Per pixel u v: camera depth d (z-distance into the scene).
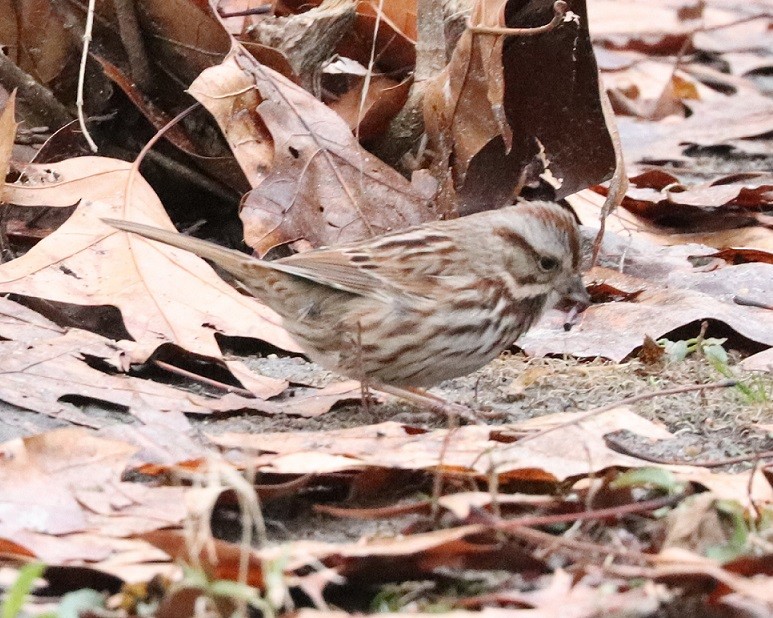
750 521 7.95
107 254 11.85
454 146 13.56
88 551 7.14
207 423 10.06
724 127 20.69
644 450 9.59
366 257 10.51
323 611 6.66
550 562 7.50
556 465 8.48
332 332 10.48
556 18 12.27
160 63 14.09
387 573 7.30
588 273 13.73
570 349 12.06
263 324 11.61
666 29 25.47
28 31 14.21
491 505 7.93
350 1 13.98
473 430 9.09
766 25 26.73
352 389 10.96
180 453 8.56
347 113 14.25
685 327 12.59
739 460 8.79
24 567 6.80
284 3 14.92
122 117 14.48
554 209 11.27
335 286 10.33
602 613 6.70
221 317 11.52
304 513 8.33
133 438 8.70
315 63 13.91
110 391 10.12
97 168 12.86
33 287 11.35
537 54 13.65
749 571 7.07
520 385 11.21
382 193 13.27
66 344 10.77
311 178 13.06
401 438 8.95
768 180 17.38
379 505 8.41
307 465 8.22
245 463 8.14
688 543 7.63
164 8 13.66
